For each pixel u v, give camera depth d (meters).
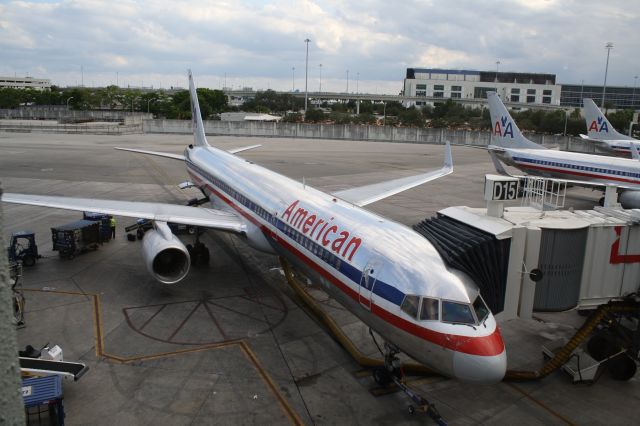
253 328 16.17
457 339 10.32
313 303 17.55
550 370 13.46
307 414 11.74
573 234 12.66
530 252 12.52
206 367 13.70
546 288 12.98
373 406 12.13
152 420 11.36
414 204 36.06
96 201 21.84
